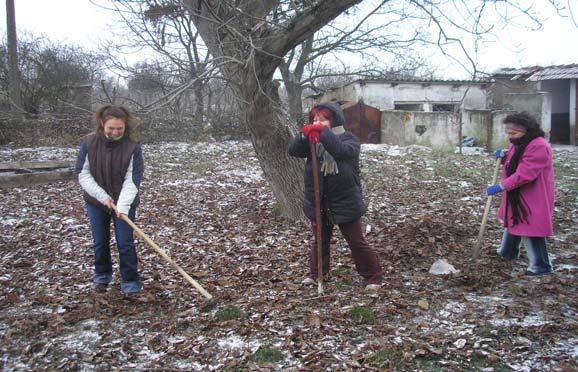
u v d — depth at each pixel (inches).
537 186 197.6
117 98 285.0
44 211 326.6
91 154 177.2
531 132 200.2
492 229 278.5
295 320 160.6
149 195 379.6
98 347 146.3
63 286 198.1
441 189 403.9
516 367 130.7
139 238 265.7
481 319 158.7
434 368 131.6
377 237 261.1
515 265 216.7
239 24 238.1
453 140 698.2
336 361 135.2
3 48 720.3
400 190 398.9
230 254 239.0
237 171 487.5
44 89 681.6
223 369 133.3
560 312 164.2
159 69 294.4
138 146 181.3
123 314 167.9
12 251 247.4
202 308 170.1
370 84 827.4
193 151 599.8
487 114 714.2
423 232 266.5
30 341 151.3
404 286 189.8
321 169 175.6
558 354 136.8
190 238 267.9
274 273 209.3
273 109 269.3
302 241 255.3
